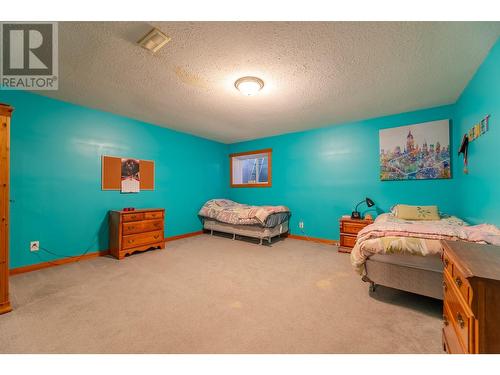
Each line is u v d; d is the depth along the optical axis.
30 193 2.58
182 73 2.11
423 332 1.46
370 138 3.53
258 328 1.50
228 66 1.98
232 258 3.05
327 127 3.95
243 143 5.21
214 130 4.27
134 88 2.44
